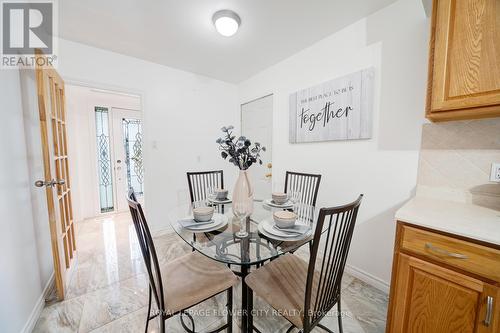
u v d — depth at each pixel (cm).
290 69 249
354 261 191
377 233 173
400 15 154
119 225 321
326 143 210
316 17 177
